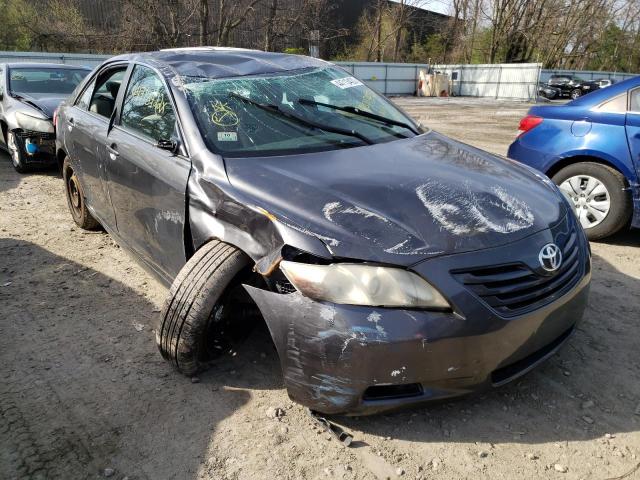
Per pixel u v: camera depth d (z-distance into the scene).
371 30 41.25
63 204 6.04
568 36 42.06
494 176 2.93
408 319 2.14
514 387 2.77
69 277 4.11
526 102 28.50
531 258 2.35
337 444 2.39
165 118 3.29
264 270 2.40
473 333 2.19
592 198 4.80
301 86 3.62
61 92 7.97
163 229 3.16
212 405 2.64
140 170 3.32
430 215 2.41
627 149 4.52
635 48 47.47
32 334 3.29
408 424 2.50
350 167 2.83
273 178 2.68
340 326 2.17
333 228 2.32
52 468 2.26
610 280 4.05
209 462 2.29
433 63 42.94
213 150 2.93
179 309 2.64
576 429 2.47
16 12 25.94
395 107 3.95
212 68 3.57
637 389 2.75
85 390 2.76
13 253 4.58
